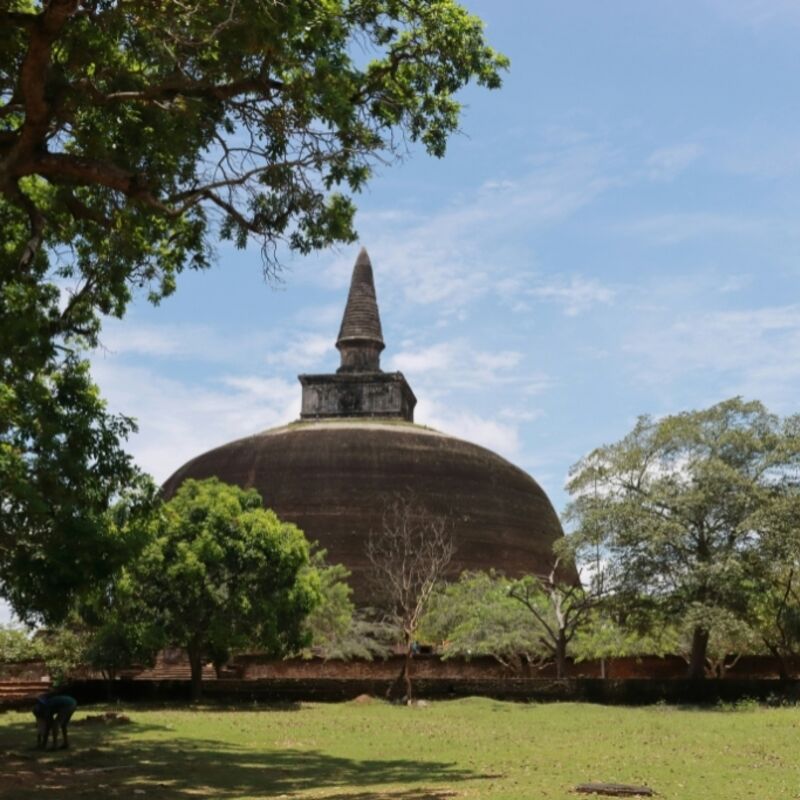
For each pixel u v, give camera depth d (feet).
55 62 53.31
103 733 83.71
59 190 60.85
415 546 209.15
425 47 59.52
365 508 214.69
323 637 161.79
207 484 136.36
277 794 49.03
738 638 134.62
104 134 60.34
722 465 127.65
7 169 52.34
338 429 228.02
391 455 222.69
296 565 131.13
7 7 49.80
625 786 47.75
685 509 127.75
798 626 130.52
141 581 123.44
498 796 45.85
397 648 178.70
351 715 108.78
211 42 52.80
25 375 70.69
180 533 126.11
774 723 92.12
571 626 147.84
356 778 55.57
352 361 254.88
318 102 55.16
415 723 96.89
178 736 81.87
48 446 68.28
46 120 51.70
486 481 228.02
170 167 61.00
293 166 59.41
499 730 88.63
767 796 46.73
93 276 73.56
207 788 51.75
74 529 67.72
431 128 61.93
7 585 71.97
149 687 134.00
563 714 107.96
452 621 160.04
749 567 126.41
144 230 68.18
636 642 149.48
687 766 59.21
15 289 71.05
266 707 122.83
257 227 61.87
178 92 55.62
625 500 133.18
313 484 217.56
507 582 174.70
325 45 54.95
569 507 137.69
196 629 127.85
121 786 52.19
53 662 126.21
